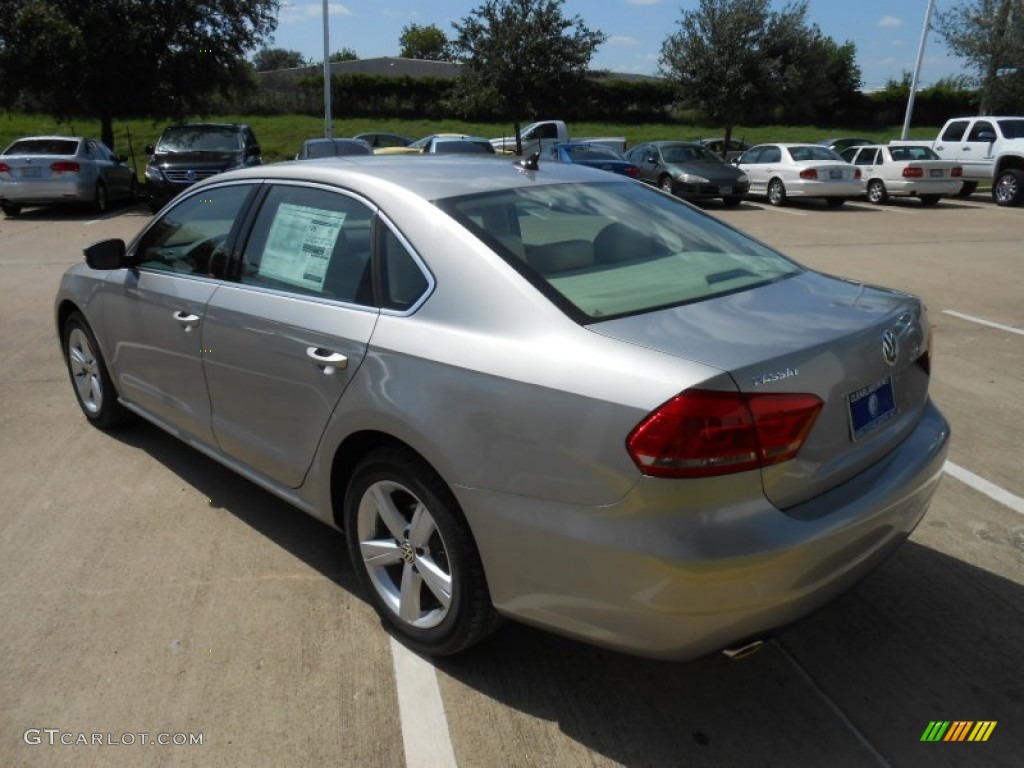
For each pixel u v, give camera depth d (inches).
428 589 115.8
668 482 83.6
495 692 108.6
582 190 130.9
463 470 97.7
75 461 177.0
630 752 98.7
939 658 115.7
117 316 168.6
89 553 140.6
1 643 116.8
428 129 1631.4
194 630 120.3
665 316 98.1
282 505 158.6
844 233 571.8
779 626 90.5
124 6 745.0
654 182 803.4
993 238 540.1
